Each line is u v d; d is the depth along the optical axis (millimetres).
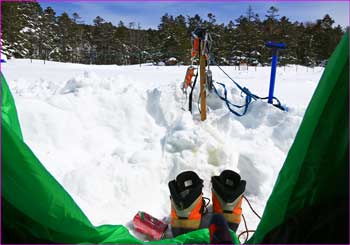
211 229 1447
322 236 1343
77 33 32562
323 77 1255
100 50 34250
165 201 2217
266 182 2334
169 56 28844
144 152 2426
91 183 2100
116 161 2395
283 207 1463
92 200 2033
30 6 26141
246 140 2748
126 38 34344
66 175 2180
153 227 1821
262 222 1552
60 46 29766
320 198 1435
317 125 1279
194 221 1785
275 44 3145
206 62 2865
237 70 12477
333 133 1289
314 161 1345
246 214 2102
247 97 3219
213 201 1928
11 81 4281
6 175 1240
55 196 1325
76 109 2840
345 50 1162
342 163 1327
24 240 1425
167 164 2426
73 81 3373
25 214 1404
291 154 1419
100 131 2783
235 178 1971
